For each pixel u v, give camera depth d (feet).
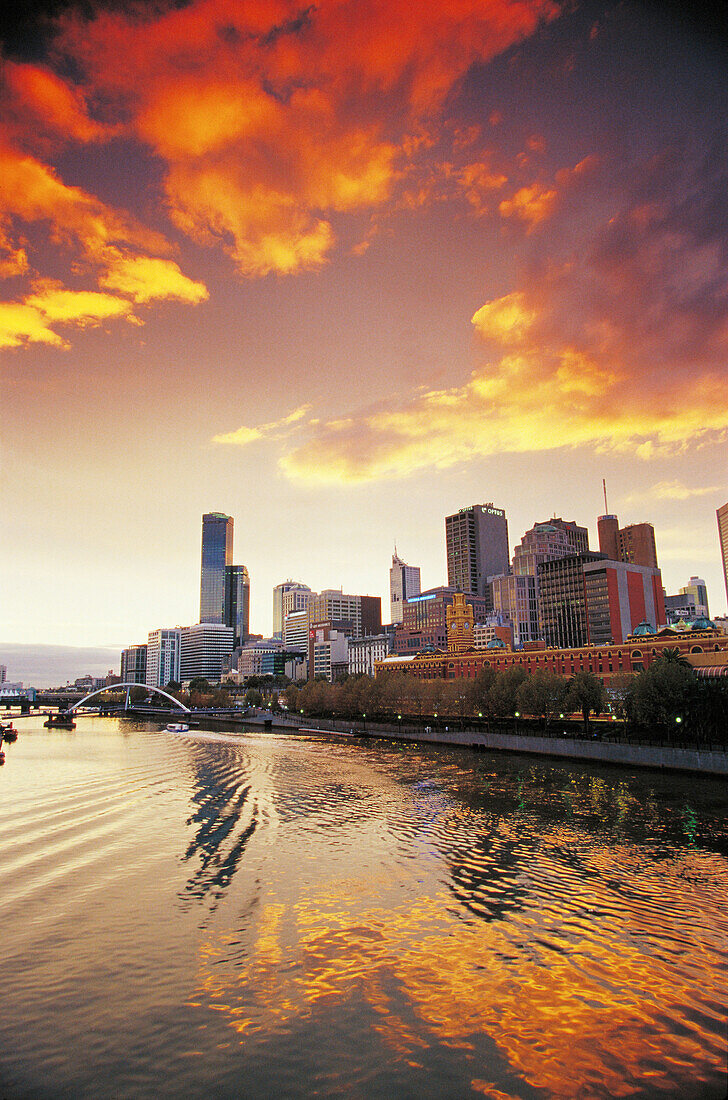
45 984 92.43
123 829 185.88
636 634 519.60
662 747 279.08
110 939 107.04
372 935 107.45
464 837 170.09
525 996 87.66
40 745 471.62
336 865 146.92
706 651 462.19
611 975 92.94
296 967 96.63
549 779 264.52
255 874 141.08
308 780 279.49
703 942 103.09
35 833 181.16
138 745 466.29
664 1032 79.25
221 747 442.50
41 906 122.31
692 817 188.75
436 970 95.09
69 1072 72.64
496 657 640.58
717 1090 68.95
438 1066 73.41
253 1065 73.82
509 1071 72.33
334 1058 74.95
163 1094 68.95
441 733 438.81
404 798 231.30
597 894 124.98
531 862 146.41
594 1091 69.00
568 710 380.58
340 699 616.39
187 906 121.80
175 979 93.45
